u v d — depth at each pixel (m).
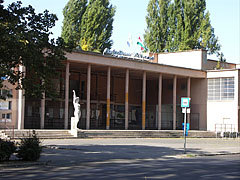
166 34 67.19
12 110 36.75
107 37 61.75
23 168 15.84
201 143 35.62
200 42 65.38
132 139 37.62
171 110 57.19
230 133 48.31
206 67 56.25
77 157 20.31
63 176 13.36
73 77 50.72
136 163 18.38
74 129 35.81
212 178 13.28
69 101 49.75
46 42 19.72
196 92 55.34
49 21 20.09
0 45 17.25
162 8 66.94
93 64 43.81
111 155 22.02
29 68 19.67
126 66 46.03
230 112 51.88
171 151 25.83
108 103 44.69
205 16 65.38
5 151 17.64
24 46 18.14
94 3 61.16
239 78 51.72
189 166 17.22
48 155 20.78
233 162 19.73
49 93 20.59
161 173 14.42
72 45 21.14
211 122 53.62
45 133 34.22
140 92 59.41
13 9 19.19
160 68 49.56
